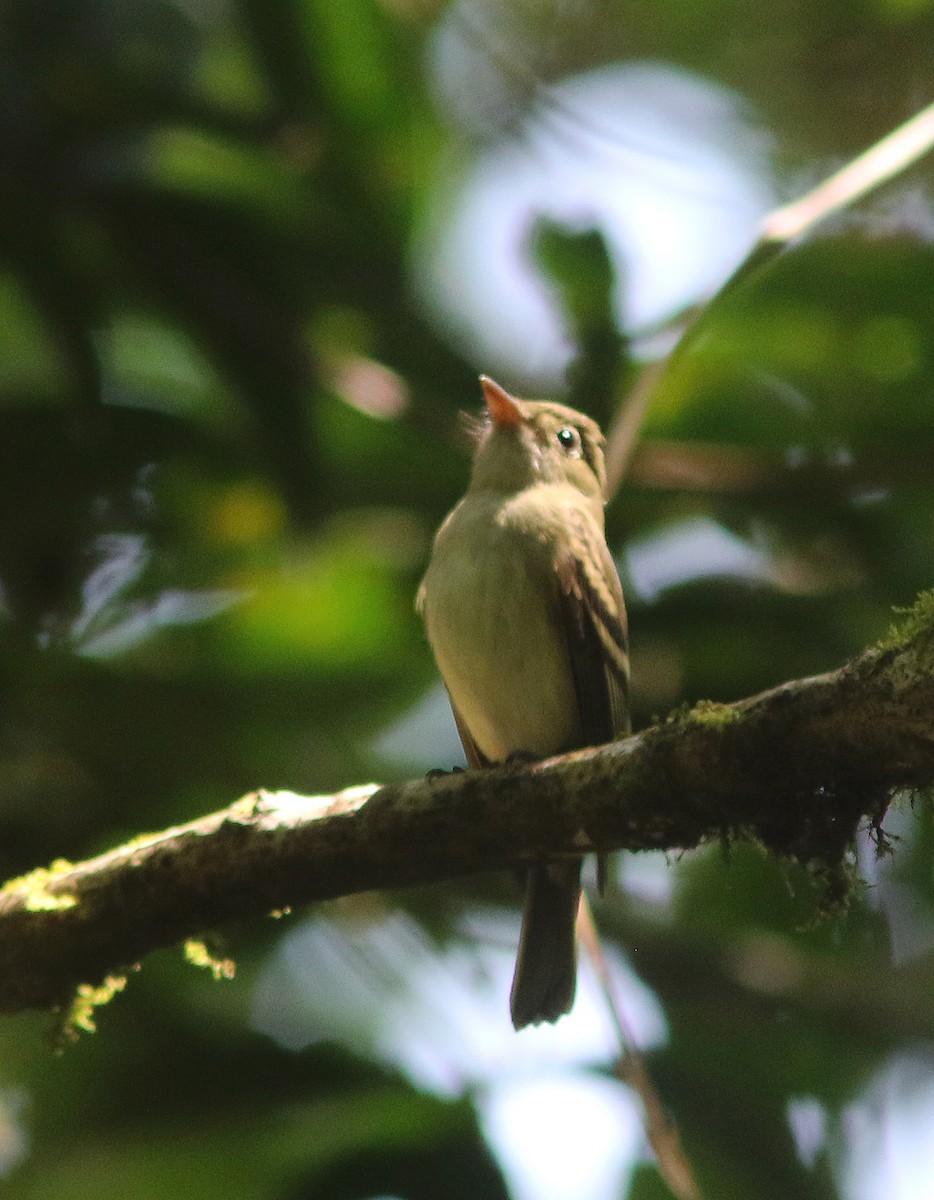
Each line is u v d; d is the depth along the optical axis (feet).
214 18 37.52
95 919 22.84
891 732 18.17
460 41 41.88
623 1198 34.14
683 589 36.60
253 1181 31.83
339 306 36.24
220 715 37.40
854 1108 38.47
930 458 34.88
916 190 39.42
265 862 22.08
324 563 37.42
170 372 38.93
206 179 34.71
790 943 39.58
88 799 35.88
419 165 36.04
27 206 33.58
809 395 37.50
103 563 37.19
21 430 35.22
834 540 36.76
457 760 39.37
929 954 39.29
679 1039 37.42
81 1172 32.27
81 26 32.71
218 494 37.29
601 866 27.53
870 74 41.47
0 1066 34.45
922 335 36.76
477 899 38.04
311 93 35.40
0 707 35.88
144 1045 34.22
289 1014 35.55
